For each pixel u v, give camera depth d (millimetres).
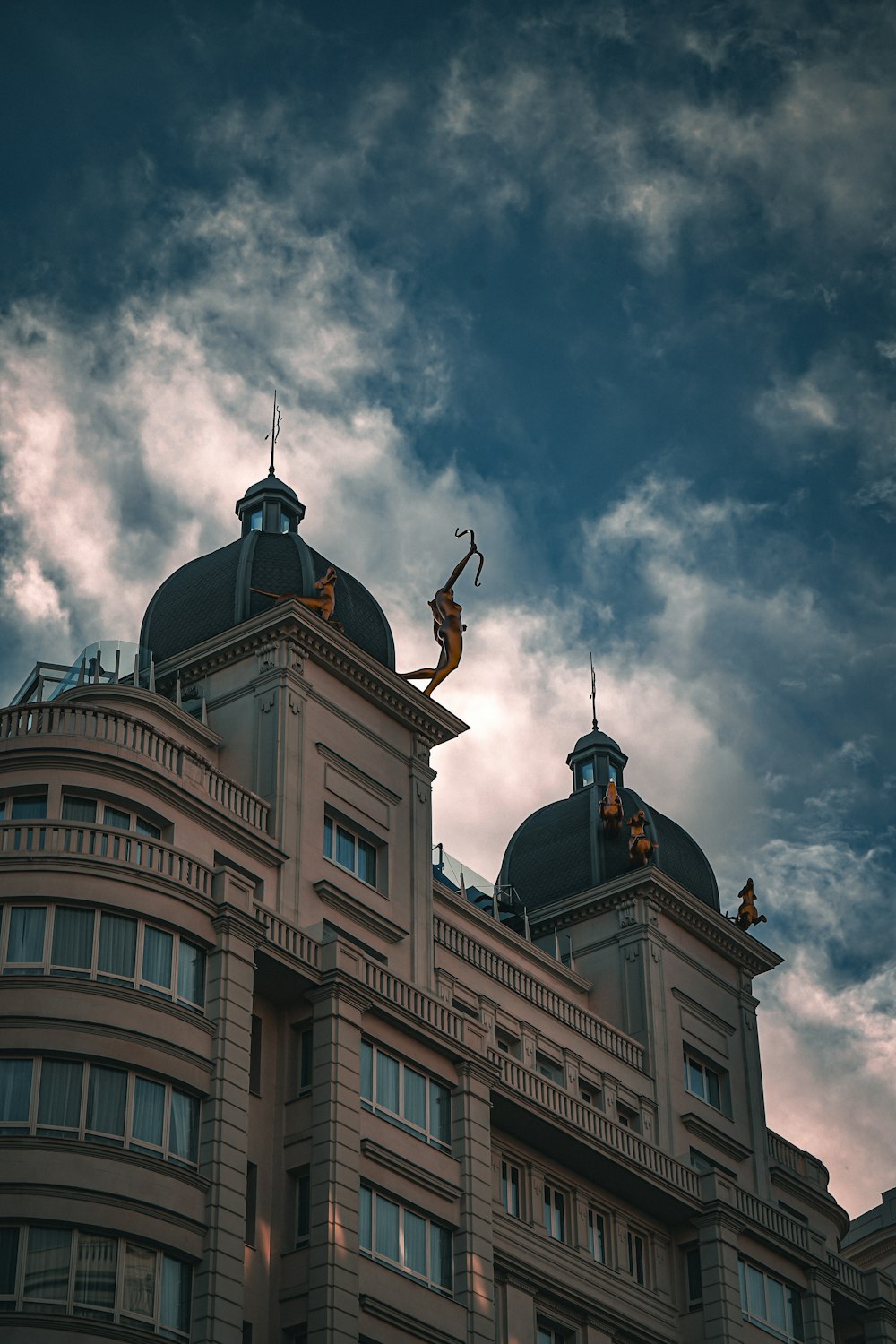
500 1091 58531
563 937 73750
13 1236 45375
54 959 49156
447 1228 55375
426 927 61969
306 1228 51406
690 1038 71938
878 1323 71000
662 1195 63906
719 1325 62875
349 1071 53469
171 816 54844
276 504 68562
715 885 76500
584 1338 59625
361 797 61531
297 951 54469
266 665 60906
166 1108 48781
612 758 79375
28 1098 47188
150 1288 46312
